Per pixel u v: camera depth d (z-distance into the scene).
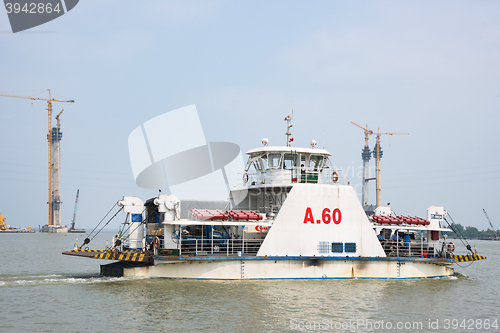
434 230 31.14
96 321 17.83
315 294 23.27
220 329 17.16
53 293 22.33
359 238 28.00
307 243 26.88
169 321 17.95
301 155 30.42
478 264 50.19
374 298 23.16
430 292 25.55
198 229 27.88
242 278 25.78
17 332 16.42
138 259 25.80
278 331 17.22
